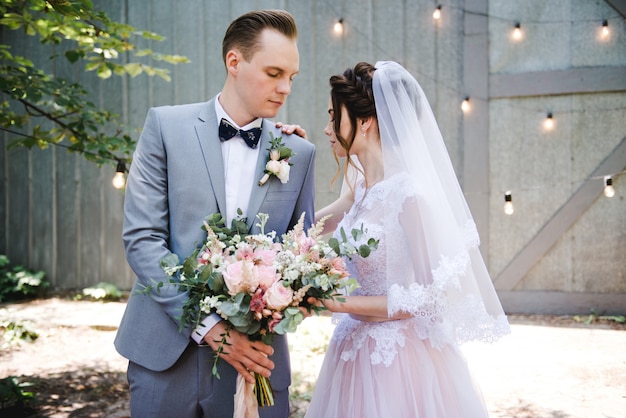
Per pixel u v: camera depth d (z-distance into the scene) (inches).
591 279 227.3
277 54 79.4
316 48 247.3
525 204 231.8
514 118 231.3
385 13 240.4
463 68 233.9
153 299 77.9
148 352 81.0
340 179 247.0
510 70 231.1
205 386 81.7
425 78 237.9
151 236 80.0
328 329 203.0
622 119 223.0
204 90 262.2
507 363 170.2
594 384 152.4
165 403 81.1
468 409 82.0
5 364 177.6
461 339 82.0
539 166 230.1
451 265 78.0
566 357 174.7
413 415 80.1
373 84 85.7
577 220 227.9
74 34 141.5
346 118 88.6
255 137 84.9
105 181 277.0
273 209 84.9
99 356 186.1
